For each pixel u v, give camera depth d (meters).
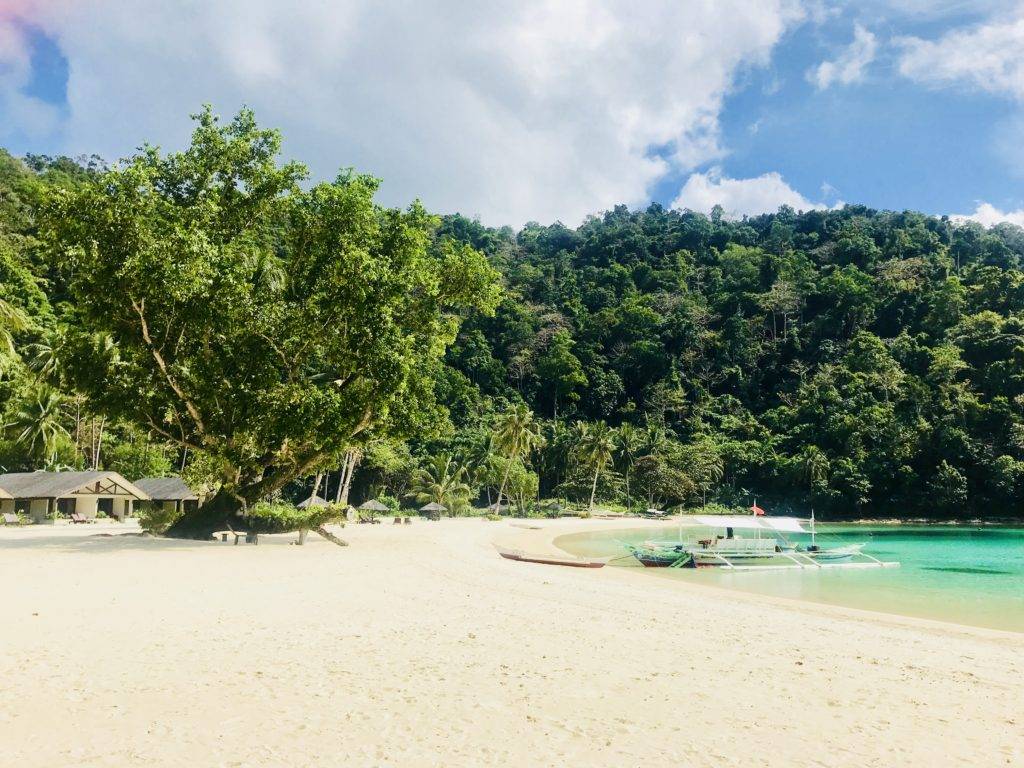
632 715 7.90
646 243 197.00
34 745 6.20
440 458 92.06
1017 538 65.75
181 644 10.48
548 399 144.62
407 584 18.77
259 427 28.17
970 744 7.48
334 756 6.21
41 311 75.62
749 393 139.25
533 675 9.55
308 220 29.81
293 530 30.47
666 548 37.94
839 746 7.20
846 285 143.75
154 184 29.23
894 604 22.67
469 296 32.91
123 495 53.22
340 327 28.39
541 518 90.25
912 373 116.62
